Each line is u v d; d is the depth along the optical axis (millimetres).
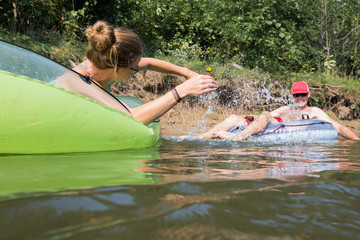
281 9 7008
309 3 8539
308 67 7324
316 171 1169
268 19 6566
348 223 640
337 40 8695
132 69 1854
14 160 1212
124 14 5500
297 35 7426
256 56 6508
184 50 6250
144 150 1794
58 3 5004
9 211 580
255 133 3062
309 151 2002
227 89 5609
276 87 5949
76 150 1513
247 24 6168
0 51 1420
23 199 644
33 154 1395
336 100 6293
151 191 768
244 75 5715
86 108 1491
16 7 4316
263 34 6500
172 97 1888
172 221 587
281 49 6715
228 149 2021
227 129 3475
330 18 8766
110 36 1678
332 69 7387
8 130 1290
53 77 1506
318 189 866
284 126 3148
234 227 583
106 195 703
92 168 1088
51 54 4199
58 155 1402
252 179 967
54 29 5039
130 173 1018
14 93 1303
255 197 766
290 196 791
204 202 704
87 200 660
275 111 4082
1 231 507
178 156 1574
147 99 5090
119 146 1689
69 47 4527
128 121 1711
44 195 679
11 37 4039
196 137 3057
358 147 2381
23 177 894
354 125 5789
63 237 493
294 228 601
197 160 1435
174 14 6785
